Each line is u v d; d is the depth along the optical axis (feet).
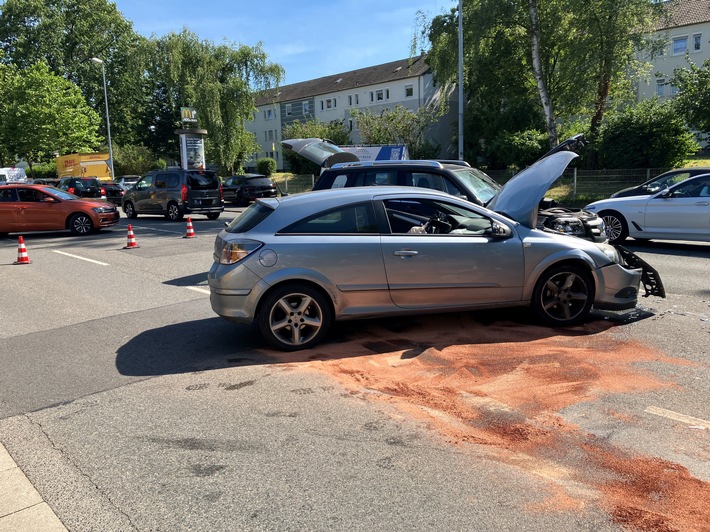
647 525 8.43
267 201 18.04
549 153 22.49
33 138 140.46
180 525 8.82
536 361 15.55
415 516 8.80
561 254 18.38
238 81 127.95
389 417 12.41
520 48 95.91
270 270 16.61
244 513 9.06
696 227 34.76
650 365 15.11
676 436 11.19
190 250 40.98
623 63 75.72
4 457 11.19
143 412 13.12
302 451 11.02
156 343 18.65
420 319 20.12
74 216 52.95
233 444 11.41
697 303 21.93
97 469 10.62
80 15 176.55
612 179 69.92
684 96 69.51
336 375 15.06
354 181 27.76
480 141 113.60
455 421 12.12
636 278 19.40
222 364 16.26
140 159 178.19
